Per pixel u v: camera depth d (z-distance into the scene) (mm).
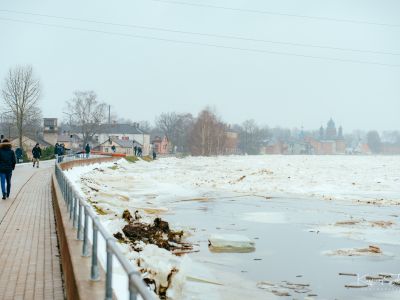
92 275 5332
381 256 15883
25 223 12094
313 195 35719
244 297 10953
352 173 54812
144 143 142500
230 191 37688
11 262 8203
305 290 11922
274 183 43750
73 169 37156
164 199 31203
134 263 11117
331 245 17500
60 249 9055
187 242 17141
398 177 50000
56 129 123000
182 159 92875
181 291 10898
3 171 16594
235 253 15602
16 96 72812
